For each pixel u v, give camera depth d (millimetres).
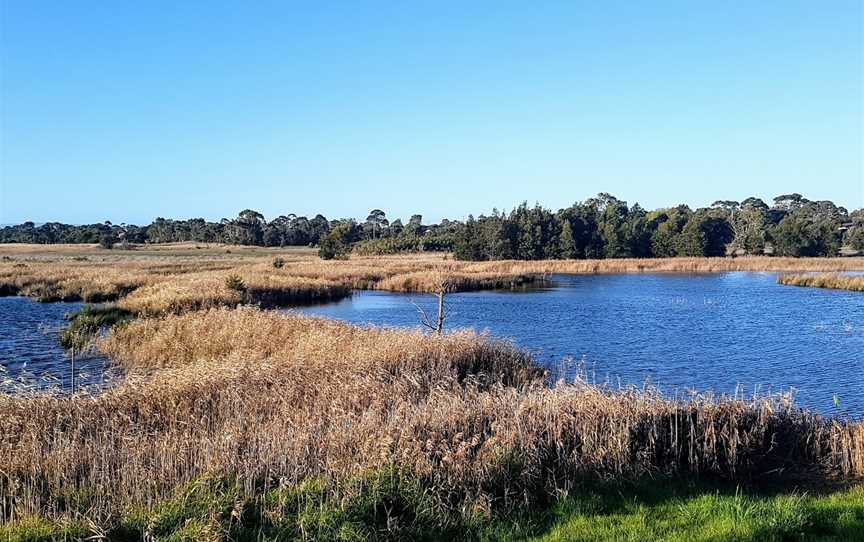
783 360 22875
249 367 13797
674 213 112500
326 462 8281
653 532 7074
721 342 26672
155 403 11484
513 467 8375
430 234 128000
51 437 9703
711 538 6762
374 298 47000
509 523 7414
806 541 6828
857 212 144750
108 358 22703
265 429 9531
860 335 28516
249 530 6781
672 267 79688
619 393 11430
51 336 27359
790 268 78312
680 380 19781
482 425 9844
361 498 7270
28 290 45469
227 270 59781
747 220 119250
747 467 10039
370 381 12852
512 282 57625
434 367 15930
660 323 32500
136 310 32594
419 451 8336
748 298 45281
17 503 7125
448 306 40750
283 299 43688
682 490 8852
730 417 10719
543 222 103125
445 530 7156
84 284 45969
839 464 10258
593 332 29547
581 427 9781
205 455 8336
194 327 23672
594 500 8094
